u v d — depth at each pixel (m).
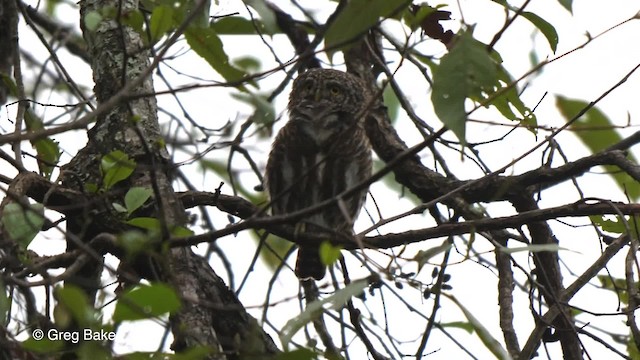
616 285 9.34
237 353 6.58
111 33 9.27
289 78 8.52
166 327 5.88
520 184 9.12
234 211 8.84
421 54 9.50
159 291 5.44
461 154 5.61
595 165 8.72
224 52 8.15
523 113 8.39
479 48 5.73
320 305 5.95
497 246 6.77
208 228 9.87
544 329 8.29
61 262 7.04
